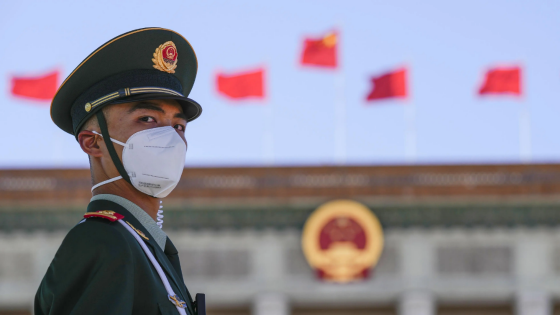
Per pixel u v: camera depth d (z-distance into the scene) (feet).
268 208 87.76
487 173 87.40
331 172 87.40
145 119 8.91
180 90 9.30
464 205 87.45
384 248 87.56
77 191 87.71
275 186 87.51
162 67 8.98
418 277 86.89
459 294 86.94
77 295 7.29
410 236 87.61
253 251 88.07
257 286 87.04
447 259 87.45
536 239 87.35
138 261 7.63
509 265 87.20
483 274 87.04
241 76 86.94
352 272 85.71
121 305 7.14
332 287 86.63
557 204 86.89
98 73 8.77
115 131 8.75
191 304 8.55
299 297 87.30
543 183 86.89
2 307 87.86
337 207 86.33
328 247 85.97
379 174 87.25
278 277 87.20
